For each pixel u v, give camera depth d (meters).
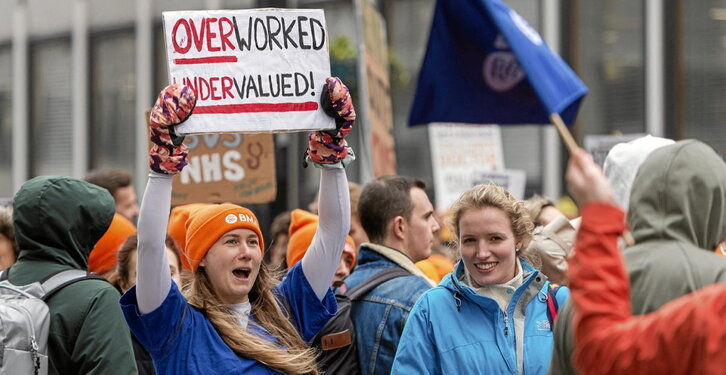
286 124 5.29
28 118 27.78
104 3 26.38
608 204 3.41
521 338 5.54
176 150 4.98
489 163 12.48
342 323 6.30
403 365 5.59
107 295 5.44
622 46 19.53
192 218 5.40
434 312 5.62
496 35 5.50
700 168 3.87
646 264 3.86
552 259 7.11
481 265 5.59
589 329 3.35
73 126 26.83
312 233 7.44
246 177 8.63
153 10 25.34
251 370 5.12
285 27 5.32
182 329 5.12
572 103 5.23
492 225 5.55
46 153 27.48
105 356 5.29
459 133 12.32
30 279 5.55
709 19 18.64
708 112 18.64
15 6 28.08
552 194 20.00
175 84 5.02
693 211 3.86
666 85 19.00
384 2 22.22
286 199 14.37
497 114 5.62
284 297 5.55
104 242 8.06
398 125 22.23
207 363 5.09
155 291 5.00
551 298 5.64
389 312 6.21
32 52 27.72
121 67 26.06
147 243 4.95
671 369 3.21
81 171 26.58
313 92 5.31
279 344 5.31
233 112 5.25
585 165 3.45
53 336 5.34
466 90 5.64
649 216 3.91
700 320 3.18
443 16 5.59
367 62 9.64
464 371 5.45
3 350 5.15
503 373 5.46
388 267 6.55
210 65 5.26
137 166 25.64
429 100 5.70
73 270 5.60
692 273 3.77
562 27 20.02
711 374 3.15
